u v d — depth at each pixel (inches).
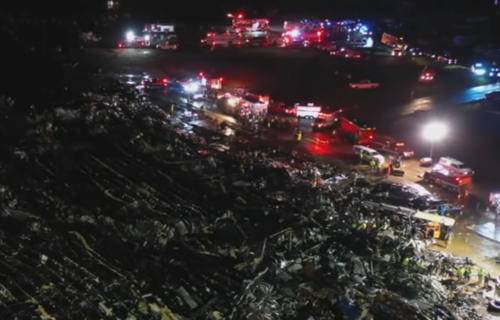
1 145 788.6
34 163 775.1
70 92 1168.8
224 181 826.2
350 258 676.1
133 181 780.6
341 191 1016.9
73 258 586.6
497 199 1088.8
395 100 1859.0
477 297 757.3
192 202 748.6
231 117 1510.8
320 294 599.5
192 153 956.0
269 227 706.2
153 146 905.5
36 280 540.1
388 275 687.1
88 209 689.0
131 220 674.2
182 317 523.8
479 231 997.2
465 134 1535.4
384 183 1150.3
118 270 577.6
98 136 885.8
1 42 1315.2
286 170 1018.1
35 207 669.3
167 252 626.5
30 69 1234.6
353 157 1306.6
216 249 637.9
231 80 1980.8
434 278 758.5
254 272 602.9
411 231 871.1
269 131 1439.5
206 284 577.0
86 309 512.1
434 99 1876.2
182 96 1660.9
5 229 612.7
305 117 1566.2
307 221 743.1
